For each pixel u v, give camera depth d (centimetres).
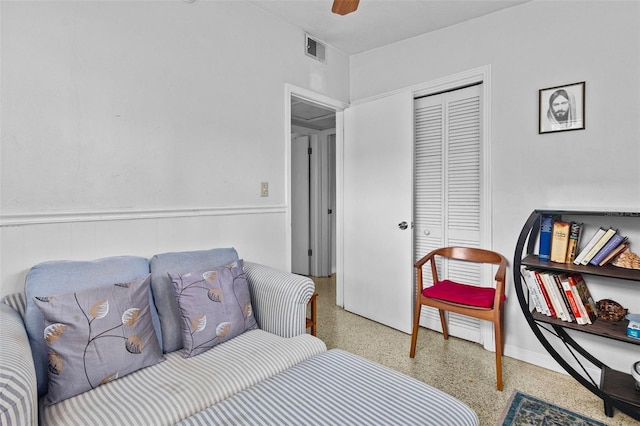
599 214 170
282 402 105
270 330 171
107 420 99
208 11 202
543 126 210
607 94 189
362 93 310
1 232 133
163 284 158
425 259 231
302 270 475
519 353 221
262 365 133
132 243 171
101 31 159
